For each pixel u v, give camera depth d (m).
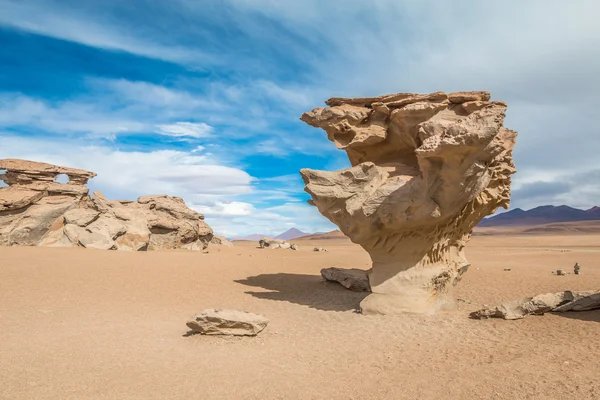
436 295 17.20
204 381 9.47
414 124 17.08
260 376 9.86
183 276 25.23
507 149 17.84
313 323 15.59
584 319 14.20
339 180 17.50
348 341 13.07
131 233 37.72
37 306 16.89
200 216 50.97
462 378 9.40
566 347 11.42
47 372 9.77
